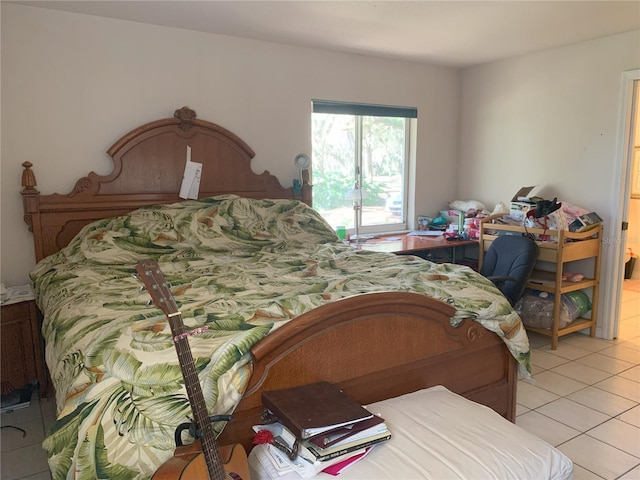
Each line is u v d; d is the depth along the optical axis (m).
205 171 3.46
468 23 3.21
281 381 1.59
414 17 3.07
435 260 4.41
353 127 4.32
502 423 1.59
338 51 3.96
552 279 3.73
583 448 2.31
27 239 2.98
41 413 2.69
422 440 1.46
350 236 4.25
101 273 2.54
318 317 1.61
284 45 3.73
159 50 3.26
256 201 3.41
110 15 3.02
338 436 1.36
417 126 4.56
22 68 2.86
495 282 3.29
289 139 3.85
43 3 2.79
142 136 3.22
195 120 3.38
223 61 3.49
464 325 2.06
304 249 3.18
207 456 1.22
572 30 3.40
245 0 2.75
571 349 3.62
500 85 4.38
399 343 1.88
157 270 1.41
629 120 3.54
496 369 2.23
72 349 1.58
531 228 3.64
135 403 1.32
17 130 2.88
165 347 1.48
